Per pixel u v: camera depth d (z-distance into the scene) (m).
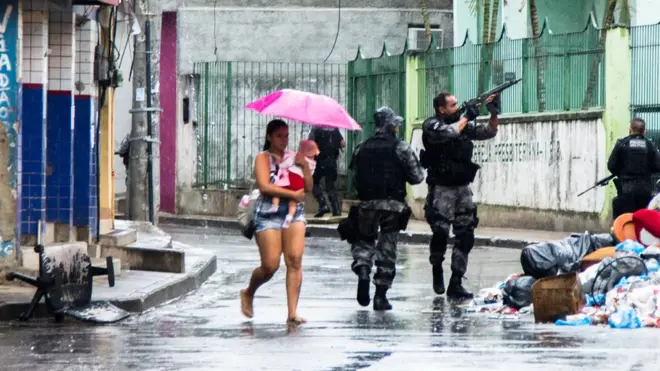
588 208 50.25
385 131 28.48
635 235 28.84
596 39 49.75
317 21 69.06
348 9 69.06
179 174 69.12
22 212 31.14
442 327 25.00
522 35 67.38
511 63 54.25
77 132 35.38
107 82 36.59
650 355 20.25
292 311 26.06
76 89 35.31
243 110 66.38
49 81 33.16
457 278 30.48
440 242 30.59
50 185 33.28
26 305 27.08
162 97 69.88
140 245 39.53
